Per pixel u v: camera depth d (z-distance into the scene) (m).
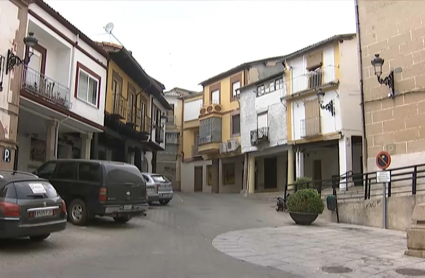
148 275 6.41
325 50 23.58
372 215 13.75
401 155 15.49
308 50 24.36
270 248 9.31
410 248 8.50
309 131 23.95
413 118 15.25
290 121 25.69
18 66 12.66
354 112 22.41
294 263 7.72
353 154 23.28
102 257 7.71
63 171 12.42
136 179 12.49
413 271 7.00
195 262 7.56
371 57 16.92
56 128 15.78
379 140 16.31
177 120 43.12
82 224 11.74
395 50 16.08
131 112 24.09
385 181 13.13
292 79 25.72
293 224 14.31
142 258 7.75
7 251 7.90
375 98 16.59
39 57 15.45
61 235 9.95
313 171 27.77
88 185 11.75
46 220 8.29
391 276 6.68
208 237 10.84
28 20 13.74
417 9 15.52
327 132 22.92
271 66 33.00
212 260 7.82
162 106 33.53
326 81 23.22
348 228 13.09
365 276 6.71
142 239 10.09
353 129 22.22
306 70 24.88
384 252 8.84
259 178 32.12
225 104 34.69
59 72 16.38
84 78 17.66
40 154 19.27
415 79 15.32
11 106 12.28
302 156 25.48
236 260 7.92
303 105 24.80
